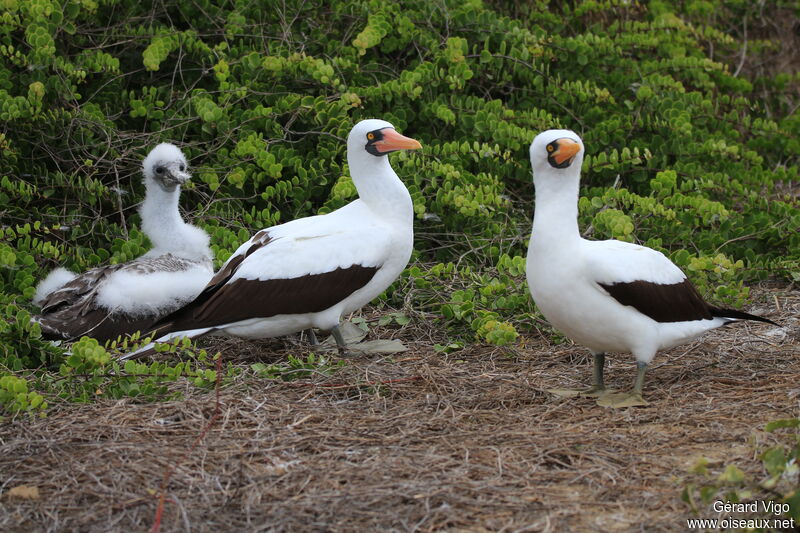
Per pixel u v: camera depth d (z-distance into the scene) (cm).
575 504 629
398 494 635
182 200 1255
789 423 633
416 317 1037
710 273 1083
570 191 793
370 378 868
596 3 1608
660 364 911
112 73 1270
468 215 1173
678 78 1546
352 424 757
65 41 1291
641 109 1405
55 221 1157
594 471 671
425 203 1214
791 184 1535
